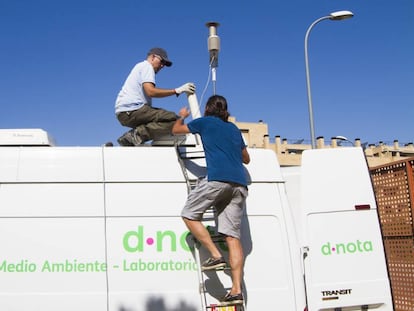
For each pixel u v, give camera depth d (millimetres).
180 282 4320
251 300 4398
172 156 4633
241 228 4562
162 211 4453
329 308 4773
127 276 4277
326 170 5086
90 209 4379
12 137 4660
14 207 4312
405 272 7625
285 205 4691
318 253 4879
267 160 4805
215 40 6332
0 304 4117
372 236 4953
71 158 4484
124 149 4590
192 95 5148
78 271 4242
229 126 4512
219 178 4238
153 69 5312
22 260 4215
